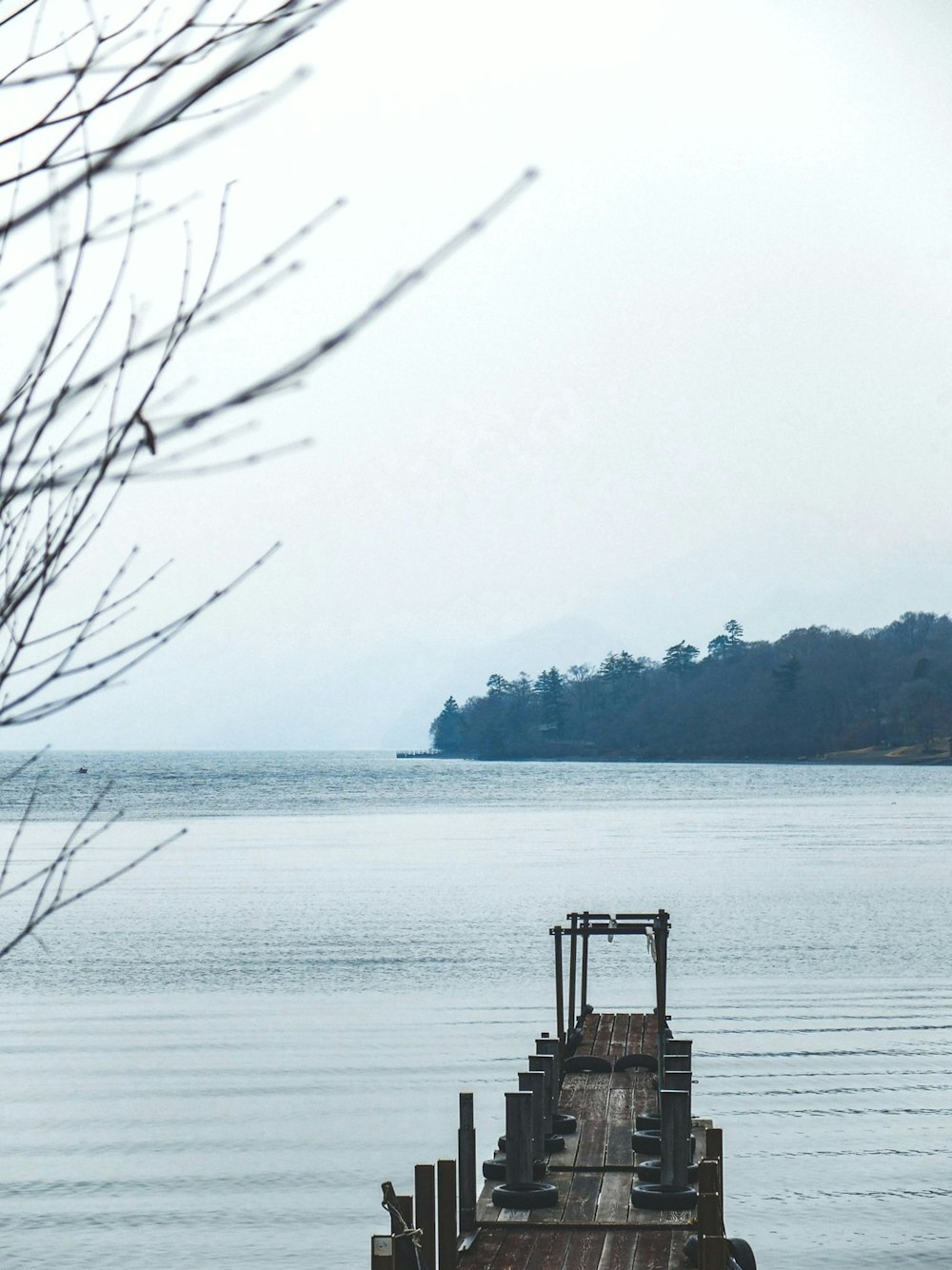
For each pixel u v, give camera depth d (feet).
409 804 490.90
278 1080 91.86
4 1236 63.72
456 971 135.85
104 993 124.57
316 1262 61.31
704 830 353.92
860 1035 104.73
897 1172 72.02
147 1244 61.72
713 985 128.47
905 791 616.80
